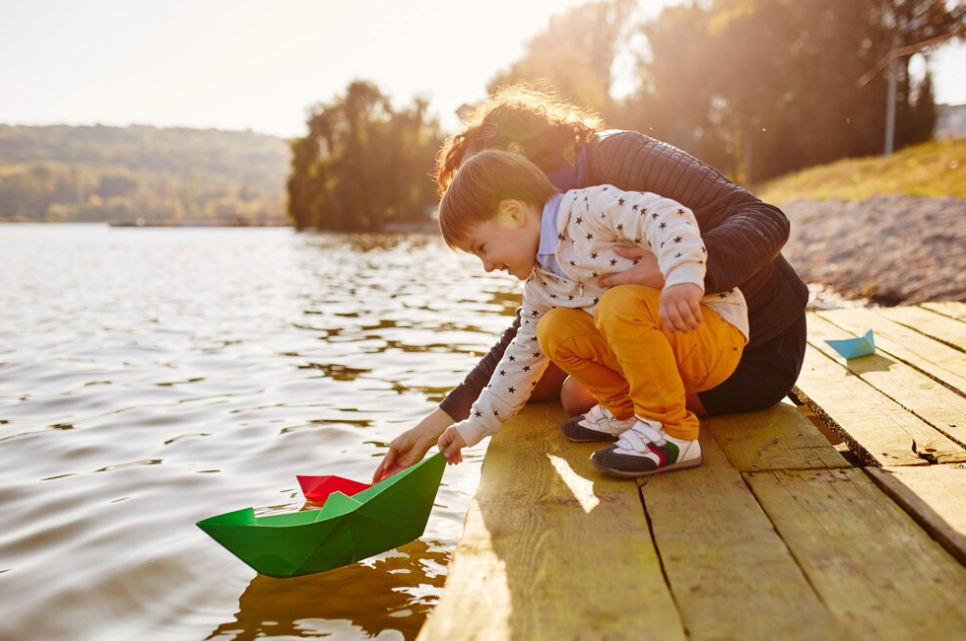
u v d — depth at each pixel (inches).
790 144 1238.9
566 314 85.6
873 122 1144.2
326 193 1701.5
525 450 92.2
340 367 195.3
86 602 80.9
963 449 85.3
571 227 82.5
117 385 178.4
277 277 484.1
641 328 78.5
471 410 94.2
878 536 65.7
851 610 55.1
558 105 95.6
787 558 62.6
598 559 64.4
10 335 253.1
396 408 154.8
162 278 484.7
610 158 88.8
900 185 464.4
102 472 120.5
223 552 91.3
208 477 117.3
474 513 74.5
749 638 52.4
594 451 90.7
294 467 121.0
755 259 79.8
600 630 54.1
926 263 269.4
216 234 1660.9
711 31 1320.1
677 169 86.3
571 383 101.7
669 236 74.0
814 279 297.6
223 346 228.8
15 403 163.0
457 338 237.8
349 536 77.6
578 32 1595.7
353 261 643.5
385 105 1717.5
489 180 82.2
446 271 519.5
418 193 1715.1
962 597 56.1
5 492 112.6
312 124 1749.5
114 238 1414.9
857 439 90.2
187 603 80.0
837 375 120.8
